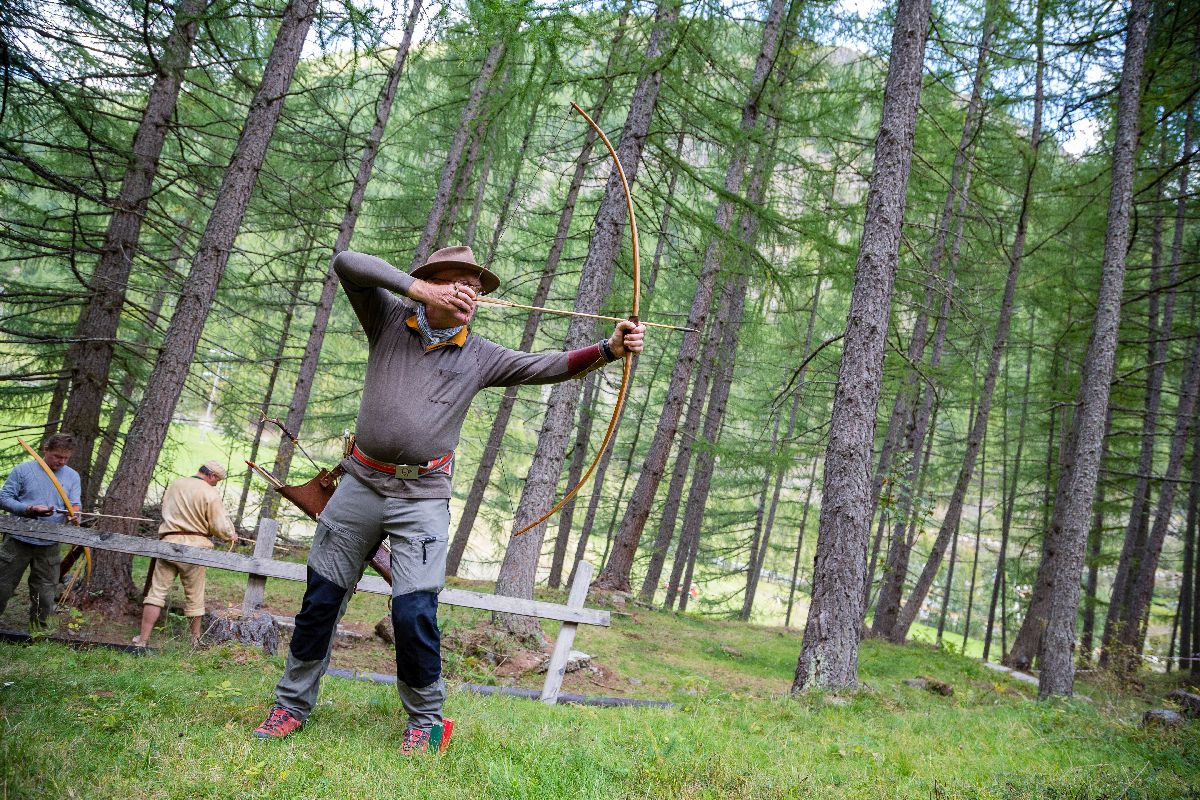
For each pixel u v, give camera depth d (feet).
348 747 11.53
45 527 21.66
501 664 28.58
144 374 41.88
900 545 62.90
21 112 31.19
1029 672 58.65
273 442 88.17
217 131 54.13
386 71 46.98
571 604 21.20
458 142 47.93
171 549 22.44
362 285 11.92
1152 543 62.03
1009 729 23.43
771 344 71.61
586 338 34.68
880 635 62.39
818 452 53.21
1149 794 14.56
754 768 13.67
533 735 13.69
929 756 17.75
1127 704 38.11
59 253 33.04
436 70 57.47
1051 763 18.24
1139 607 62.03
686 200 38.17
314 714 13.51
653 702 23.72
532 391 98.37
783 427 92.99
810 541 131.34
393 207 61.41
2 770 8.90
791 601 94.32
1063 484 61.26
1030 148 53.57
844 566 28.48
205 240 28.40
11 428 40.40
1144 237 65.21
